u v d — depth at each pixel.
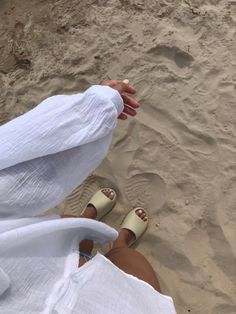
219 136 1.90
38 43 2.32
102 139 1.05
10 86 2.25
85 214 1.87
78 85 2.17
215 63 2.02
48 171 0.94
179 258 1.77
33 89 2.22
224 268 1.72
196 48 2.07
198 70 2.03
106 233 1.16
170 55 2.10
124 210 1.91
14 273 0.86
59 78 2.21
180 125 1.96
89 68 2.18
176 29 2.13
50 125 0.94
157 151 1.94
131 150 1.97
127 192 1.92
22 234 0.86
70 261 1.01
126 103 1.28
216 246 1.75
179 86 2.02
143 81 2.08
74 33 2.28
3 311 0.81
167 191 1.88
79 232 1.09
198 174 1.87
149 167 1.92
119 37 2.20
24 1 2.45
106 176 1.96
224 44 2.05
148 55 2.12
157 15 2.19
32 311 0.84
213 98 1.96
